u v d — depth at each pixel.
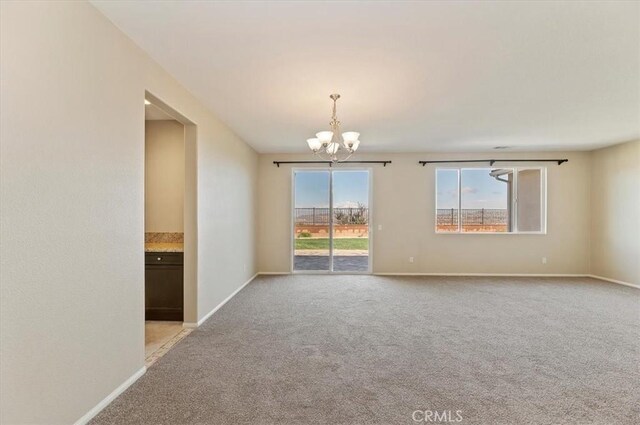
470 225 6.75
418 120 4.41
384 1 1.96
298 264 6.94
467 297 4.89
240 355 2.88
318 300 4.70
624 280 5.82
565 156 6.54
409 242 6.68
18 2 1.52
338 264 7.29
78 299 1.88
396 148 6.30
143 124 2.52
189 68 2.82
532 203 6.72
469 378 2.49
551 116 4.22
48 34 1.68
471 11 2.06
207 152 3.89
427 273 6.66
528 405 2.15
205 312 3.85
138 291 2.45
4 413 1.49
